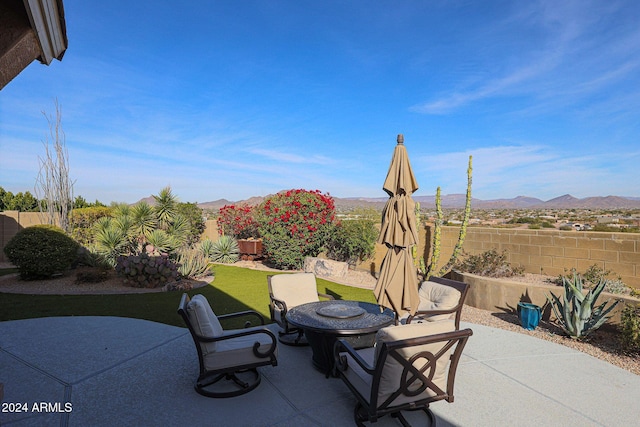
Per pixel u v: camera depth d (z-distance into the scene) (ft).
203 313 12.60
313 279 20.98
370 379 10.62
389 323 14.66
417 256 36.32
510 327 21.65
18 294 28.02
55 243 32.19
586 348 18.24
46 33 6.46
